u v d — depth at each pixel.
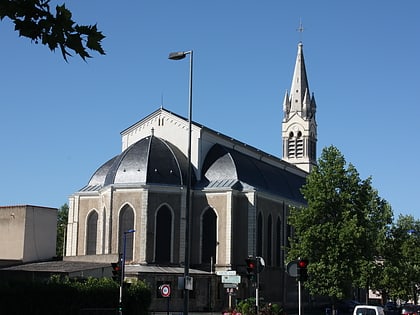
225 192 77.75
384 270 63.72
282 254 86.69
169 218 76.31
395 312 84.69
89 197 83.12
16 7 7.78
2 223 67.31
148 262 73.81
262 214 81.81
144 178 76.75
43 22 7.86
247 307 46.84
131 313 49.34
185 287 33.84
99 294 46.50
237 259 78.31
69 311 44.22
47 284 43.44
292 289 88.44
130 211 75.62
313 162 127.62
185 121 83.50
